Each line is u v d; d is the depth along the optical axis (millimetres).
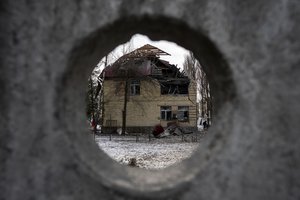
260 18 2379
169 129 27984
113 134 29812
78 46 2357
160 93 31172
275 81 2371
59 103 2373
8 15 2357
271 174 2352
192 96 30859
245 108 2381
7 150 2359
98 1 2334
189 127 30609
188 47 2842
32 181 2359
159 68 30297
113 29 2426
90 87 29125
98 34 2383
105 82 30469
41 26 2352
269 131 2365
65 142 2371
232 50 2365
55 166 2363
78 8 2340
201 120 37094
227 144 2377
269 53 2377
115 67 29250
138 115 31156
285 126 2357
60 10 2344
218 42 2359
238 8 2367
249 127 2375
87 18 2340
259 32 2377
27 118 2359
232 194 2350
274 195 2344
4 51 2359
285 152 2352
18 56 2359
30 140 2359
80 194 2355
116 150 14992
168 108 31156
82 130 2600
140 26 2543
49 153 2363
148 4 2330
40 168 2357
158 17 2357
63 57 2357
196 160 2523
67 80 2395
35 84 2359
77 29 2344
